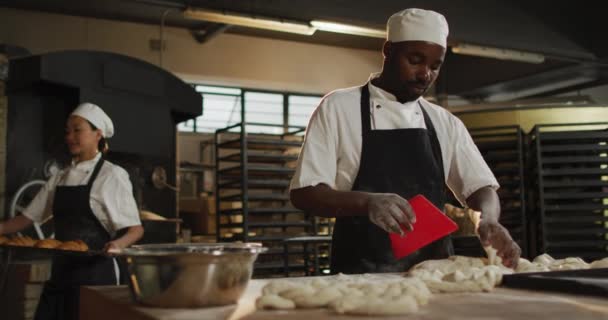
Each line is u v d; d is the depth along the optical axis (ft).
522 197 19.92
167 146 20.66
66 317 8.89
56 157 17.67
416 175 6.95
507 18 26.32
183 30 32.19
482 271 4.97
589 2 28.35
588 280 4.34
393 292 3.88
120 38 30.63
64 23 29.45
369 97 7.16
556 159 19.54
